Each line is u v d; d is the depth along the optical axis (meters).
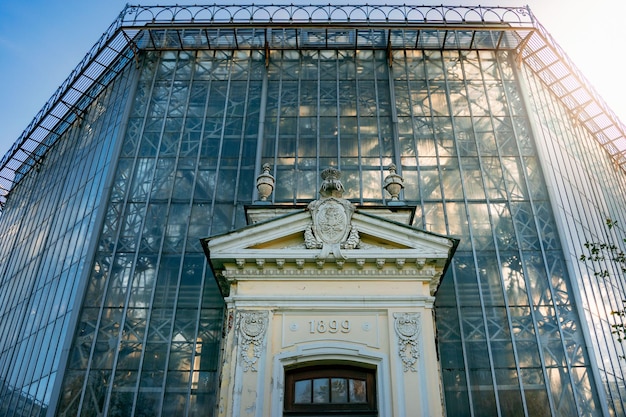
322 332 13.60
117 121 26.38
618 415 19.55
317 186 23.75
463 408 18.84
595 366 19.55
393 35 28.03
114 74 29.73
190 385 19.22
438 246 14.30
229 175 24.08
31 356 22.70
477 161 24.41
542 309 20.75
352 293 14.03
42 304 24.36
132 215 23.05
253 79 27.06
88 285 21.33
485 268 21.62
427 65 27.38
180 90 26.78
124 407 18.89
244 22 27.70
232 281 14.28
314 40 28.11
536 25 27.22
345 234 14.45
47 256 26.62
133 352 19.89
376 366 13.37
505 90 26.56
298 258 14.07
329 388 13.53
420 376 12.94
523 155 24.66
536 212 23.06
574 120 30.95
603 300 23.25
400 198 23.12
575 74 28.42
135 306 20.83
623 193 33.41
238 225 22.61
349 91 26.67
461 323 20.31
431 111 25.83
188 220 22.78
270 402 12.75
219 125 25.56
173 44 28.03
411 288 14.10
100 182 24.59
